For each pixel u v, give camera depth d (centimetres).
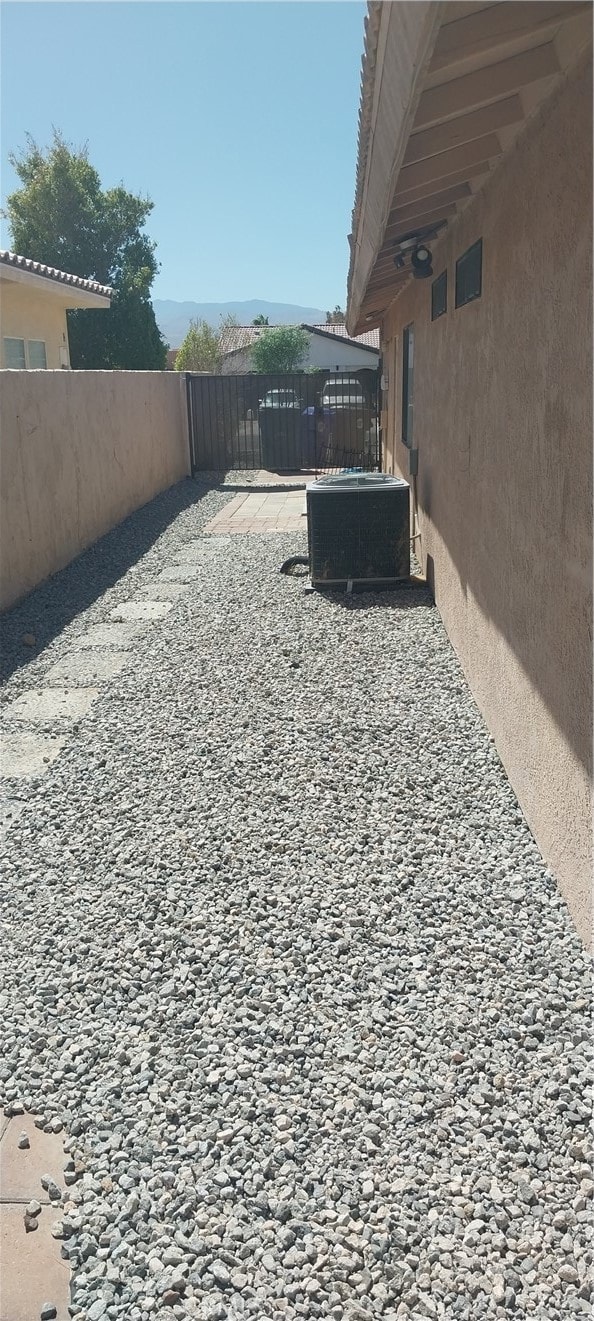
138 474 1709
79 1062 355
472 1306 257
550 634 432
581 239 358
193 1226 284
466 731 632
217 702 727
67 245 4372
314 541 1045
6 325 1781
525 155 447
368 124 399
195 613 1009
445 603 864
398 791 554
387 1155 306
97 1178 304
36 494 1148
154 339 4356
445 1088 332
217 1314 258
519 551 496
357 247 686
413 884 460
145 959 413
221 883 470
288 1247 277
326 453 2258
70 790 586
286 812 540
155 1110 330
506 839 491
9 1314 263
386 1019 369
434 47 275
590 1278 261
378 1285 264
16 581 1079
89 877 484
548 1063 340
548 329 416
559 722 423
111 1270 271
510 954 402
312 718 679
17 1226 290
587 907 393
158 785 586
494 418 563
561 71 367
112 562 1292
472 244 633
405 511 1032
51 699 762
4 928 443
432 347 920
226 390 2239
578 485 376
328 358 5366
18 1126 329
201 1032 366
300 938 421
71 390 1295
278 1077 340
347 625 917
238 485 2058
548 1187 291
